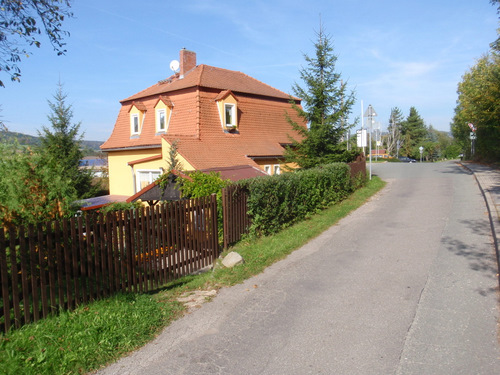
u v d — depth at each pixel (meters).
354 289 5.89
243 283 6.44
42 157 5.99
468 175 20.84
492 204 10.92
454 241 8.09
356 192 16.11
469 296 5.34
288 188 10.41
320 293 5.82
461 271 6.32
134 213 6.10
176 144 17.22
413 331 4.48
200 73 21.89
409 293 5.59
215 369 3.88
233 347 4.31
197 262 7.50
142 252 6.26
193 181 10.44
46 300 4.71
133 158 22.28
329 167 13.55
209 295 5.94
